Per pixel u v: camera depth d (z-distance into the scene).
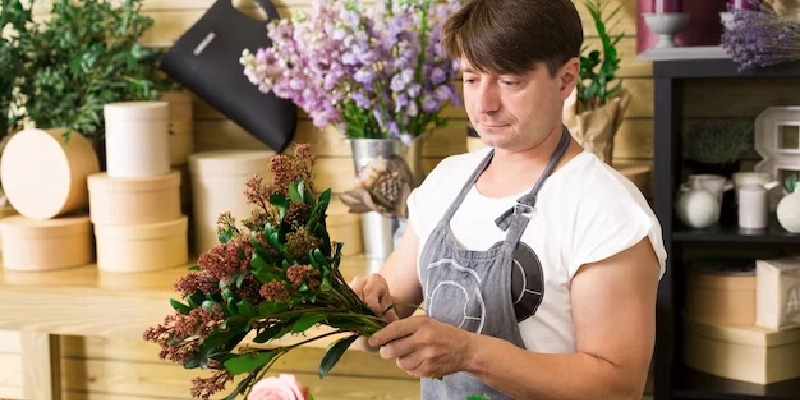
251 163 2.97
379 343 1.58
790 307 2.63
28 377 3.17
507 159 1.83
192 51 3.12
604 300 1.68
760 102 2.85
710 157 2.80
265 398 1.39
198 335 1.44
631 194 1.74
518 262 1.74
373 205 2.74
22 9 3.05
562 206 1.74
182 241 2.97
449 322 1.81
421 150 2.80
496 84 1.71
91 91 3.07
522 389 1.64
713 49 2.50
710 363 2.71
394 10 2.67
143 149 2.89
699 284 2.74
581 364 1.65
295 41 2.77
